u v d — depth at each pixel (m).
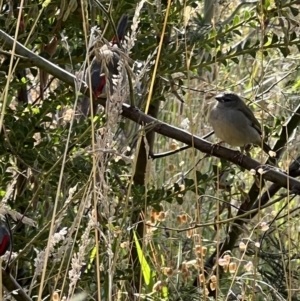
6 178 7.08
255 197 9.01
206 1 8.98
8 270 5.32
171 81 8.52
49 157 7.04
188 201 9.91
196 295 7.49
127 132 8.83
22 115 7.49
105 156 5.00
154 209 7.81
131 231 8.30
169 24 8.34
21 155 7.27
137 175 8.98
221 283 8.31
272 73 11.08
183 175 8.42
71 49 8.47
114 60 6.34
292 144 9.02
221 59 8.30
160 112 10.61
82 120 7.65
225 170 8.24
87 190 5.07
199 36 8.32
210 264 9.08
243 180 10.69
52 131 7.45
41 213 8.23
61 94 7.40
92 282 7.40
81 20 7.99
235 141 8.91
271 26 9.46
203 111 10.19
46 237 7.02
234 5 10.85
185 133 6.48
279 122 8.91
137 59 8.30
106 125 4.84
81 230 7.12
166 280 7.35
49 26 7.89
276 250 9.16
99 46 5.02
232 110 8.77
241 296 6.48
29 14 7.16
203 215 10.19
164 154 8.31
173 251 9.19
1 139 7.19
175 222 9.60
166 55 8.21
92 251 7.10
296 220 9.38
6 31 7.64
